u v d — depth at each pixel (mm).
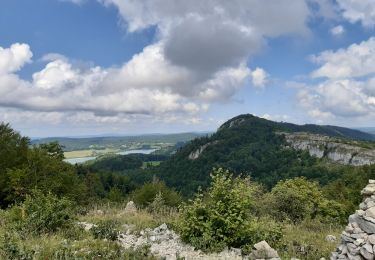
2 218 15375
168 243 12695
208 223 12406
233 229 12367
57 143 39719
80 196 36000
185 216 13273
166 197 39812
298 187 30094
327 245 13023
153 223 15727
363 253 9203
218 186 12922
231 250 11984
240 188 13531
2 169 31906
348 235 9945
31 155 32906
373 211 9586
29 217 13438
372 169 73562
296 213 22188
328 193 52594
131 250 11156
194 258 11273
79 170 78625
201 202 13133
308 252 12008
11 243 10234
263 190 24266
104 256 10328
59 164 35844
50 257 9820
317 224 19703
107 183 87625
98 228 13609
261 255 10719
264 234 12906
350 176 71500
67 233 12953
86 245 11336
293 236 14789
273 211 21422
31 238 11867
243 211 12648
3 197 31312
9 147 34688
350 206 34250
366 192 10367
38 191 15547
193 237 12453
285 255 11469
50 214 13609
